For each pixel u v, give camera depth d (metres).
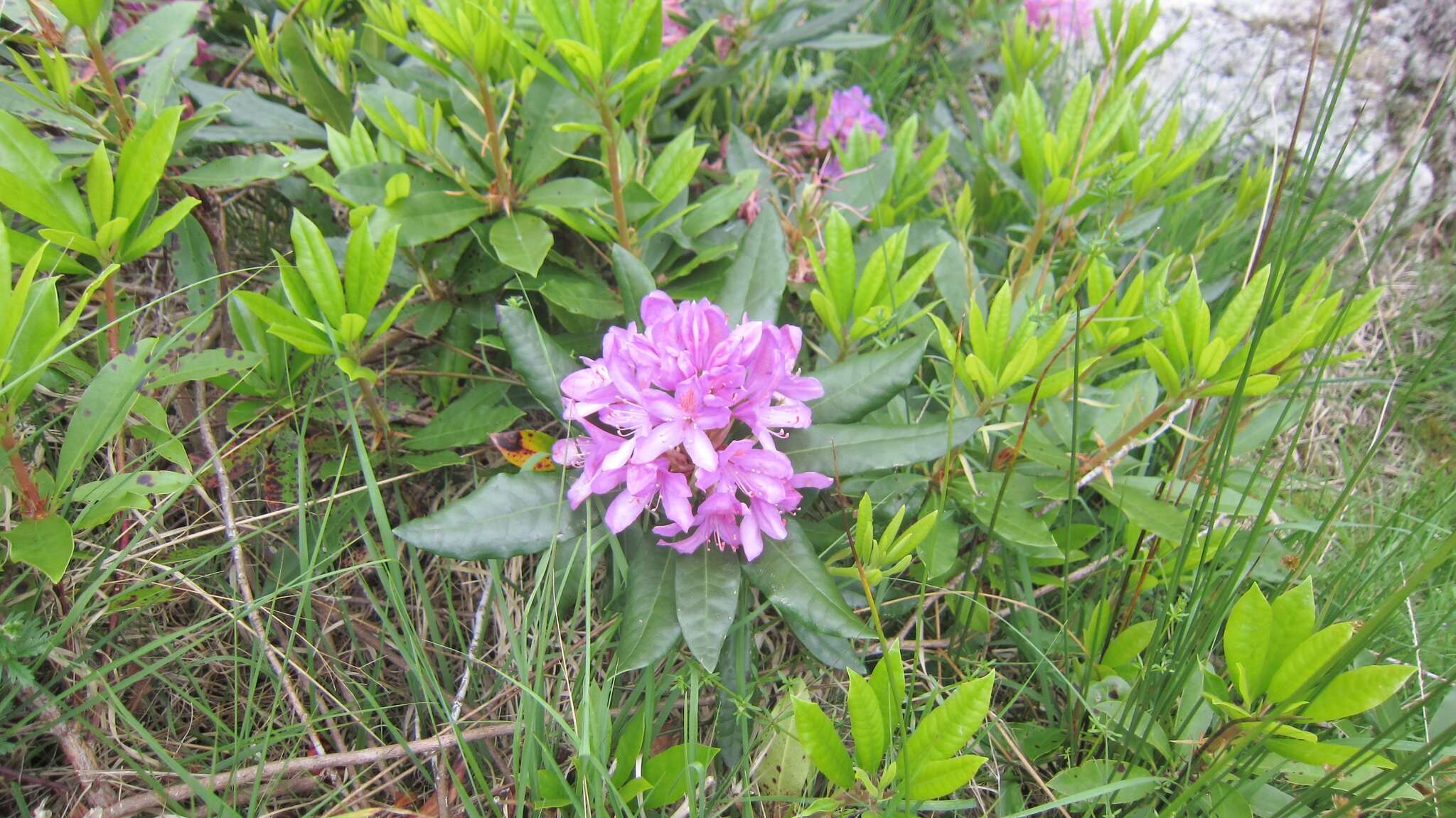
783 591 0.48
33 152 0.50
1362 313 0.53
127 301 0.60
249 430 0.61
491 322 0.68
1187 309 0.52
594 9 0.54
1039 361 0.56
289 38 0.68
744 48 0.87
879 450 0.51
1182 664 0.50
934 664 0.60
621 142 0.66
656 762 0.49
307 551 0.56
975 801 0.49
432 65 0.59
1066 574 0.53
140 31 0.59
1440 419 0.82
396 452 0.63
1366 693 0.42
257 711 0.54
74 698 0.49
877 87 1.04
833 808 0.47
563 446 0.50
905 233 0.59
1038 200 0.71
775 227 0.58
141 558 0.53
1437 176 0.99
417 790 0.53
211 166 0.60
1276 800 0.49
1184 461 0.66
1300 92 1.01
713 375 0.45
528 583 0.60
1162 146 0.75
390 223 0.60
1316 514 0.69
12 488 0.46
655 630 0.48
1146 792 0.49
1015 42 0.88
